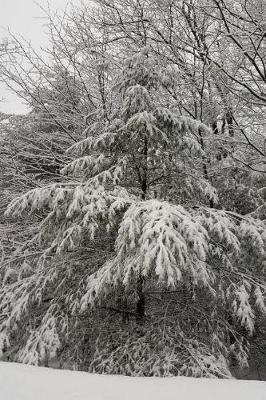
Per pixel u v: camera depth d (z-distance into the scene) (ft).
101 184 18.85
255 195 27.14
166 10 33.68
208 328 18.69
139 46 30.94
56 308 18.70
